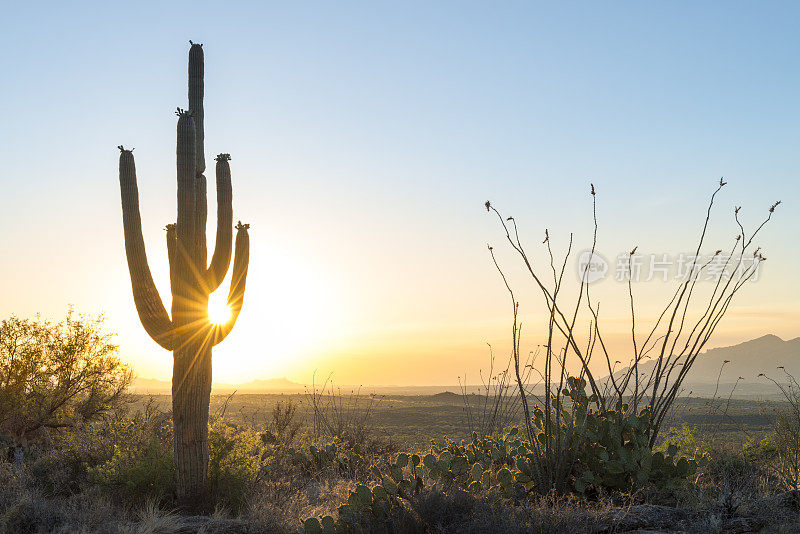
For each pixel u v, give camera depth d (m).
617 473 7.31
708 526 5.99
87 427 12.99
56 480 10.34
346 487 9.11
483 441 8.98
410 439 20.00
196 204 10.27
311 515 7.48
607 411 7.77
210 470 9.65
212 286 10.33
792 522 6.05
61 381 18.84
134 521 7.91
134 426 12.21
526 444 7.93
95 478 9.69
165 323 9.80
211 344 9.80
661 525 6.18
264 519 7.40
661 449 8.20
